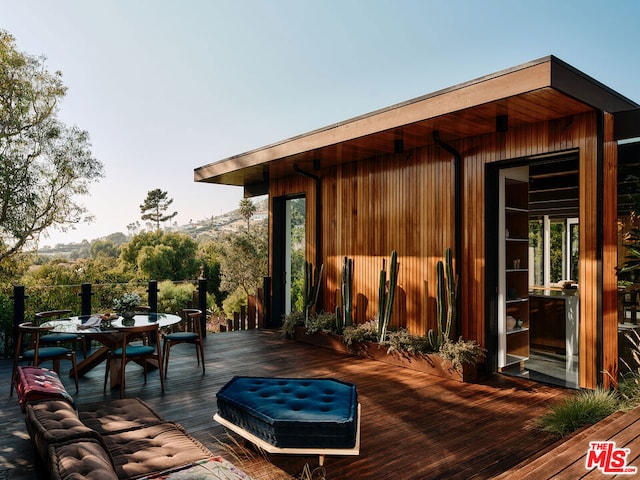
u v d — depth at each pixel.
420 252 5.84
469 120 4.57
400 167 6.12
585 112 4.29
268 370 5.34
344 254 6.98
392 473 2.81
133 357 4.50
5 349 6.08
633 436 2.40
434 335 5.43
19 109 13.15
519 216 5.84
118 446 2.56
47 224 13.73
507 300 5.62
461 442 3.27
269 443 2.86
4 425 3.59
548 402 4.16
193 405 4.09
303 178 7.84
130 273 21.81
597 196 4.22
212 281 21.86
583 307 4.33
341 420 2.76
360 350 6.07
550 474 1.96
